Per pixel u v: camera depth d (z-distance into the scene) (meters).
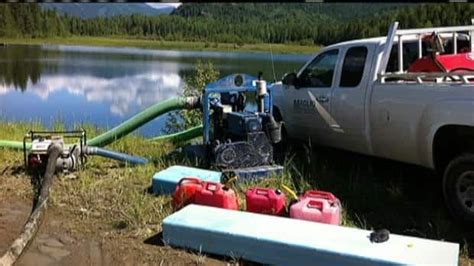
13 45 73.12
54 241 4.86
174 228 4.65
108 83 23.55
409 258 3.94
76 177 6.62
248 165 6.38
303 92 7.21
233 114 6.53
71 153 6.82
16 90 21.50
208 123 6.77
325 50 6.97
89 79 25.75
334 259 4.09
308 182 6.18
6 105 16.78
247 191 5.41
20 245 4.57
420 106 5.46
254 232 4.44
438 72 5.49
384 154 6.14
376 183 6.23
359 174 6.57
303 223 4.62
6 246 4.78
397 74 5.72
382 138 6.04
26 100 18.16
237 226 4.57
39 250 4.68
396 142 5.86
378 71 6.07
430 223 5.09
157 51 58.88
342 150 7.04
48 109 15.70
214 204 5.20
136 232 4.99
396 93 5.74
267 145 6.45
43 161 6.77
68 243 4.82
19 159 7.45
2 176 6.76
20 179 6.65
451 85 5.15
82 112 14.94
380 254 4.01
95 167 7.08
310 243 4.21
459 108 5.07
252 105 7.49
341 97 6.55
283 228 4.52
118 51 59.50
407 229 5.02
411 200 5.79
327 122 6.85
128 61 40.59
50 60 42.75
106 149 7.54
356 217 5.24
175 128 9.66
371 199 5.78
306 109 7.18
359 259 4.00
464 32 6.55
